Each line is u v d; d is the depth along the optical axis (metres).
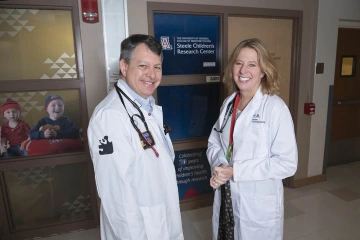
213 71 2.36
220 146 1.53
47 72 1.97
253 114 1.28
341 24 2.80
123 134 0.95
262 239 1.31
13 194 2.09
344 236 2.03
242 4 2.28
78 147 2.13
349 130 3.50
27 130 2.01
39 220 2.19
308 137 2.83
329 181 3.02
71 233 2.19
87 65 1.98
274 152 1.24
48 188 2.16
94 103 2.05
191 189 2.52
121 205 0.92
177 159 2.42
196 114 2.40
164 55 2.18
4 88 1.87
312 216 2.31
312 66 2.68
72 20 1.90
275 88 1.29
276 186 1.31
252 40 1.27
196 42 2.25
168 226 1.15
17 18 1.85
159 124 1.21
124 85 1.07
